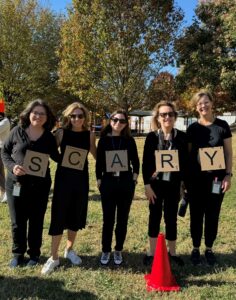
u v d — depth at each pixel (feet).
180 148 13.19
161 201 13.46
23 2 93.09
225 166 13.21
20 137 12.64
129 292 11.44
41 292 11.32
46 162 12.64
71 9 77.15
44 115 12.60
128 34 71.92
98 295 11.19
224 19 57.16
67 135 12.92
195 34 66.13
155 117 13.43
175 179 13.19
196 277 12.62
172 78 79.00
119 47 72.95
